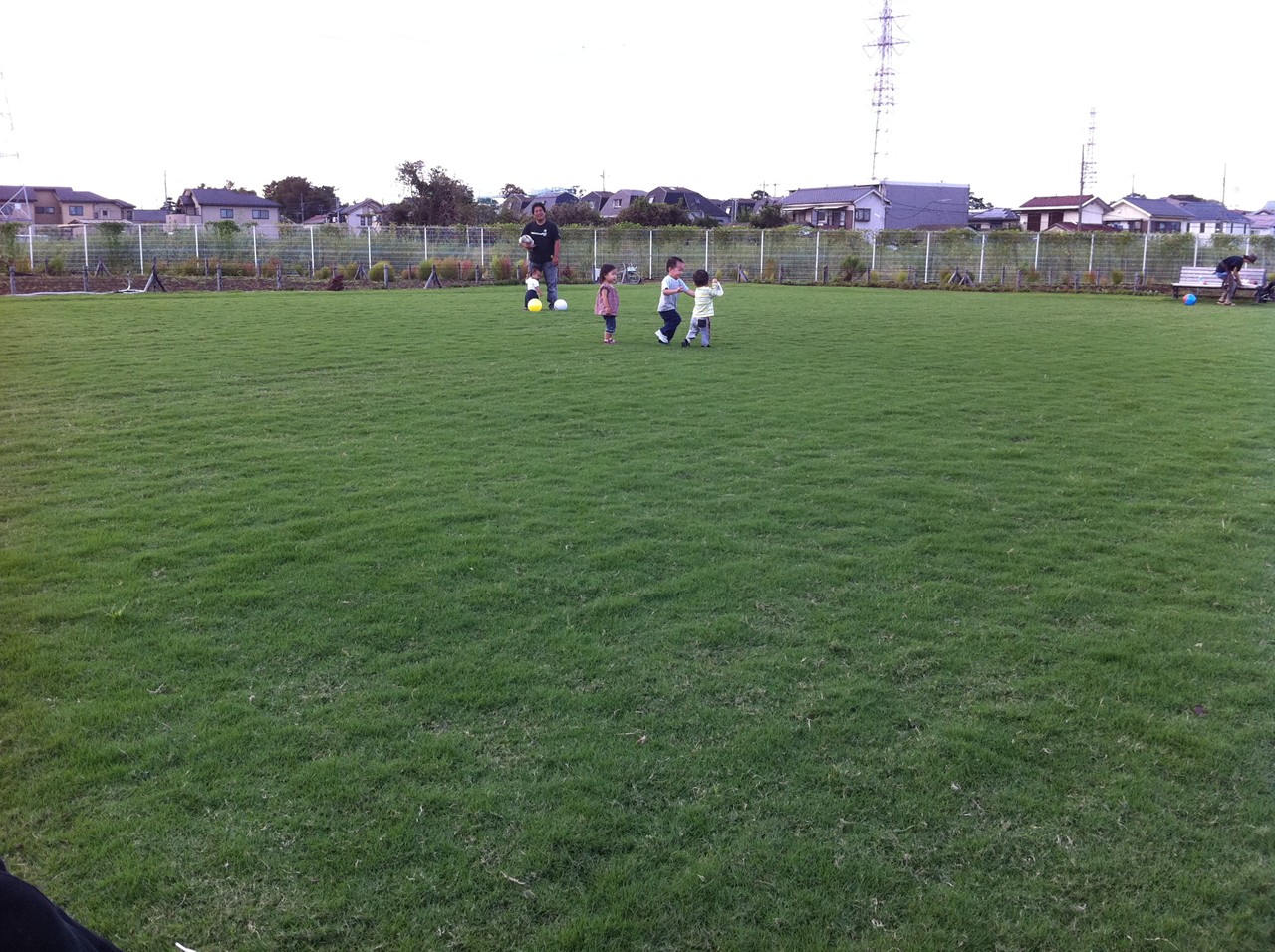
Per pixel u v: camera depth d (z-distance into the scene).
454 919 2.72
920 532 5.82
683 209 56.94
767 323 16.59
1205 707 3.85
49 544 5.46
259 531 5.63
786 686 3.95
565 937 2.65
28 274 30.06
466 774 3.34
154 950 2.59
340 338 13.33
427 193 53.69
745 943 2.65
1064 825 3.14
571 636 4.34
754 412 8.96
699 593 4.83
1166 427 8.67
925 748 3.54
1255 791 3.32
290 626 4.43
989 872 2.93
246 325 14.77
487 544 5.45
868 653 4.25
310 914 2.73
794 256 36.62
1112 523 6.03
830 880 2.88
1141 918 2.76
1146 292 29.45
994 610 4.71
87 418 8.47
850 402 9.49
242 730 3.59
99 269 30.98
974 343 14.14
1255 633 4.50
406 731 3.61
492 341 13.24
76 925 1.62
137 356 11.64
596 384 10.17
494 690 3.88
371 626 4.42
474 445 7.67
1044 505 6.38
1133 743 3.59
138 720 3.66
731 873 2.90
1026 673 4.10
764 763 3.43
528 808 3.17
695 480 6.77
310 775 3.32
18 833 3.04
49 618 4.50
